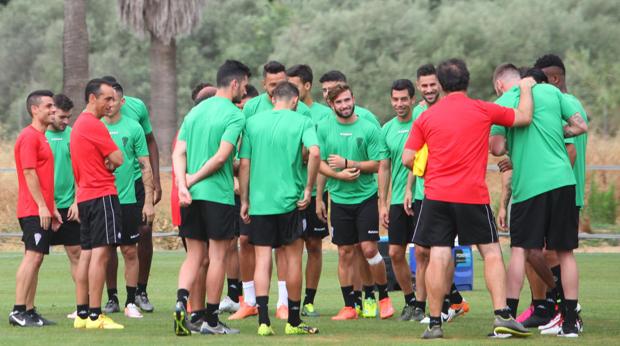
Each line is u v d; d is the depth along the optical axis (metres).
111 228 28.20
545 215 25.61
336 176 30.73
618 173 64.19
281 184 26.45
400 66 119.44
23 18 139.88
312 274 32.09
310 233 31.70
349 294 31.33
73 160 28.39
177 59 136.00
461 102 25.25
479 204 25.03
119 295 38.94
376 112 119.25
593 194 61.69
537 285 28.00
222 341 25.03
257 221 26.50
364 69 120.94
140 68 136.12
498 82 27.84
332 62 121.38
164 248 63.22
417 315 30.56
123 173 32.47
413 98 31.08
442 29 121.62
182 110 132.50
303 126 26.62
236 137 26.31
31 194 29.00
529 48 119.88
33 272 29.17
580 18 124.12
